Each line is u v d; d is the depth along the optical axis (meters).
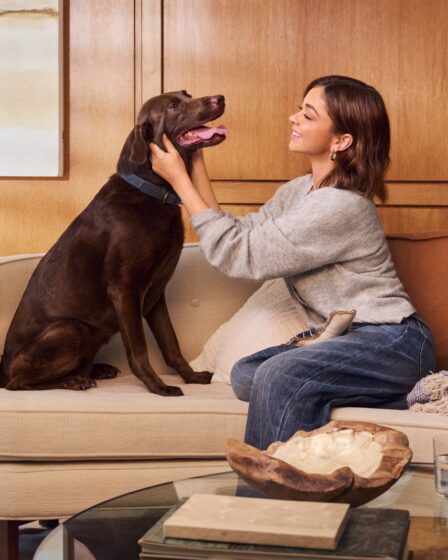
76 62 3.57
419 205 3.57
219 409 2.38
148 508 1.59
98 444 2.34
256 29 3.55
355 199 2.55
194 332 3.19
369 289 2.60
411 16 3.53
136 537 1.46
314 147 2.70
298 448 1.67
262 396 2.32
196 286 3.21
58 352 2.74
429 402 2.38
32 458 2.34
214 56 3.57
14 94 3.54
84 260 2.81
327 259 2.54
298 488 1.47
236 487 1.68
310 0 3.54
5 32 3.52
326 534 1.23
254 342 2.84
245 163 3.59
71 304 2.80
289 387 2.32
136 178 2.80
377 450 1.60
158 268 2.84
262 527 1.26
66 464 2.36
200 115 2.69
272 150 3.58
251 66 3.57
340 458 1.64
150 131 2.74
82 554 1.42
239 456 1.52
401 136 3.56
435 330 2.93
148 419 2.35
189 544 1.25
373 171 2.64
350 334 2.49
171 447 2.36
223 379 2.90
